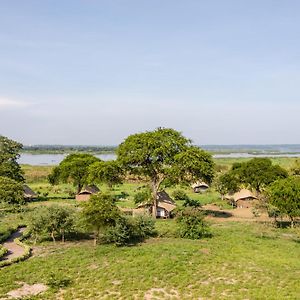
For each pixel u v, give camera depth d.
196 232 45.91
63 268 33.69
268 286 29.34
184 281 30.28
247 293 27.95
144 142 64.38
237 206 75.00
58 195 92.81
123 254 37.62
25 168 148.00
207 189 101.00
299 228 52.12
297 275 31.95
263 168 74.00
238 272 32.50
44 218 43.41
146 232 46.12
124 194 91.50
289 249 40.97
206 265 34.28
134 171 67.12
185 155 62.16
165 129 67.88
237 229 52.09
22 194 70.25
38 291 28.73
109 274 31.92
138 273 32.00
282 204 50.62
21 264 34.88
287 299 26.70
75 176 85.62
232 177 76.19
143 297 27.30
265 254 38.59
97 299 27.08
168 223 55.72
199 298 27.17
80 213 43.22
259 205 59.12
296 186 50.41
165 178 65.94
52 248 41.16
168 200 66.81
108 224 42.06
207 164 63.88
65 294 27.92
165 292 28.28
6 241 45.06
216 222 58.78
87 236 46.69
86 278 31.16
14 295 27.83
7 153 86.50
